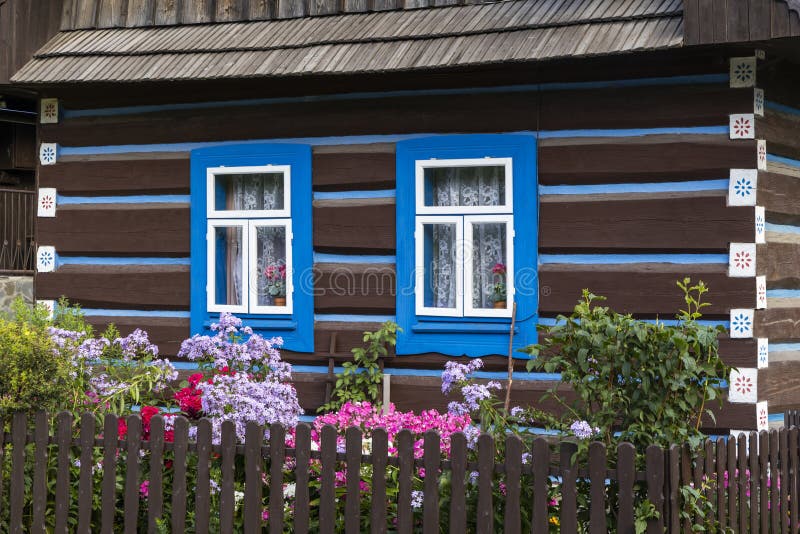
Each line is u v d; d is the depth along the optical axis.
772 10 6.68
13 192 12.20
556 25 7.57
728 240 7.38
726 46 7.02
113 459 5.78
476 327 8.03
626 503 5.01
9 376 5.99
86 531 5.80
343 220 8.45
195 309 8.90
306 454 5.49
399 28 8.15
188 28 9.12
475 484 5.47
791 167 8.08
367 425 6.54
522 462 5.37
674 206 7.51
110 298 9.18
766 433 5.65
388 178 8.32
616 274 7.66
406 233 8.25
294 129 8.61
